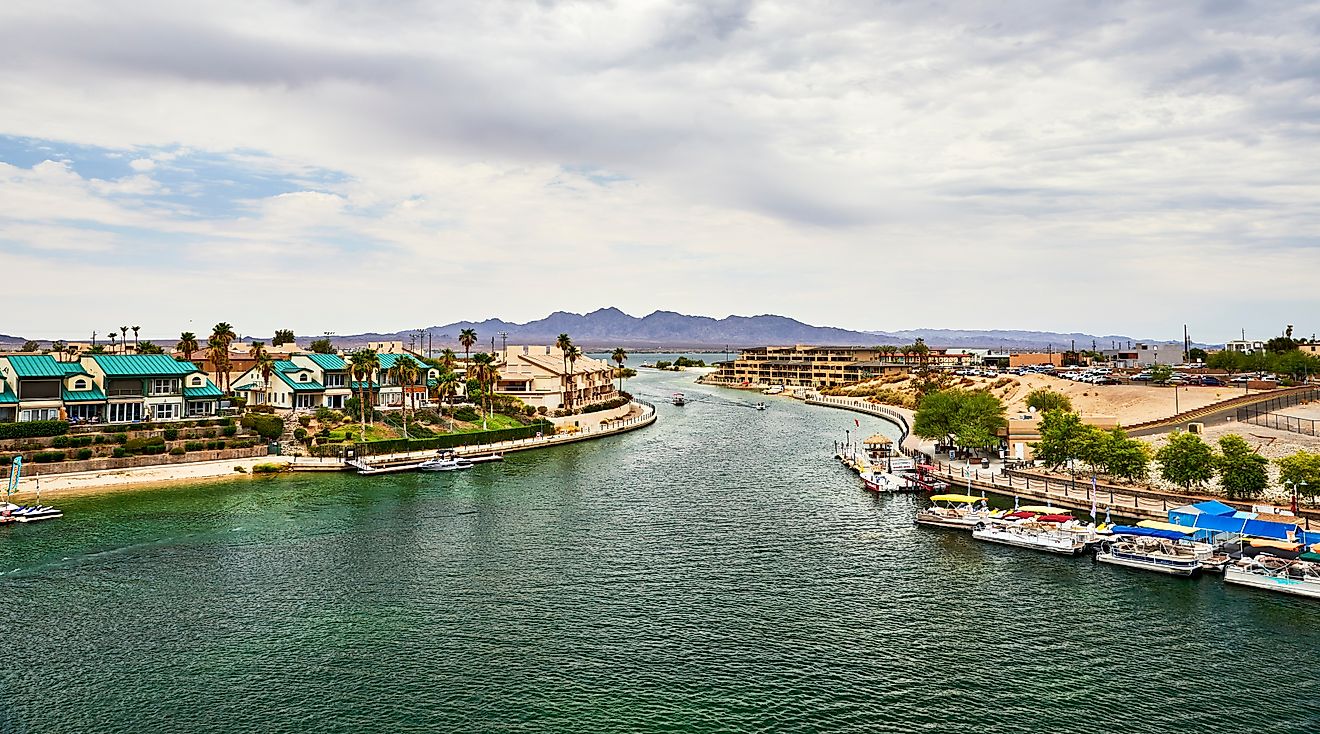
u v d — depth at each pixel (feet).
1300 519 275.39
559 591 237.25
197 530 300.20
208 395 468.75
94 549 273.95
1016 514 309.22
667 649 197.47
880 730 161.27
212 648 195.62
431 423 538.88
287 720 163.32
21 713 164.96
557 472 437.17
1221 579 247.09
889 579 250.16
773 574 254.68
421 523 314.96
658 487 394.52
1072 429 378.12
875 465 431.43
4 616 213.87
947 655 194.70
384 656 192.13
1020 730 161.17
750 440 586.04
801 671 186.29
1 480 365.61
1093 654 194.90
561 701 171.63
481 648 197.16
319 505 345.72
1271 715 165.99
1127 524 297.33
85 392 433.07
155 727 160.35
